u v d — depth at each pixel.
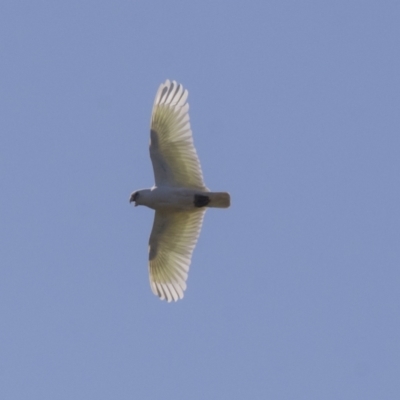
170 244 26.92
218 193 25.91
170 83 25.97
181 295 26.84
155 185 26.25
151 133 26.11
